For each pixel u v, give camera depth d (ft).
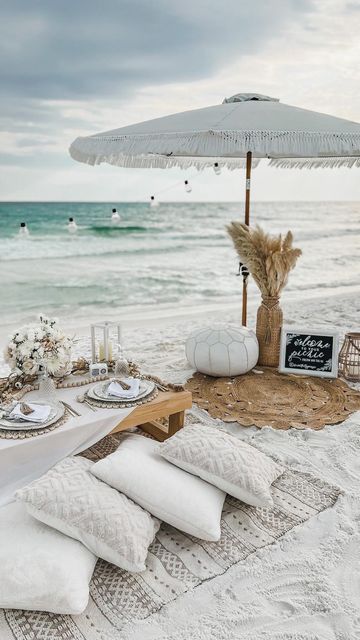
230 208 97.45
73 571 6.11
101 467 7.64
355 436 10.80
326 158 17.62
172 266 49.49
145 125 11.23
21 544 6.43
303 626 5.93
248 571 6.83
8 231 71.61
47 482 7.06
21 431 8.13
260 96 13.47
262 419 11.59
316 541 7.49
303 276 43.16
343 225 93.91
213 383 13.74
